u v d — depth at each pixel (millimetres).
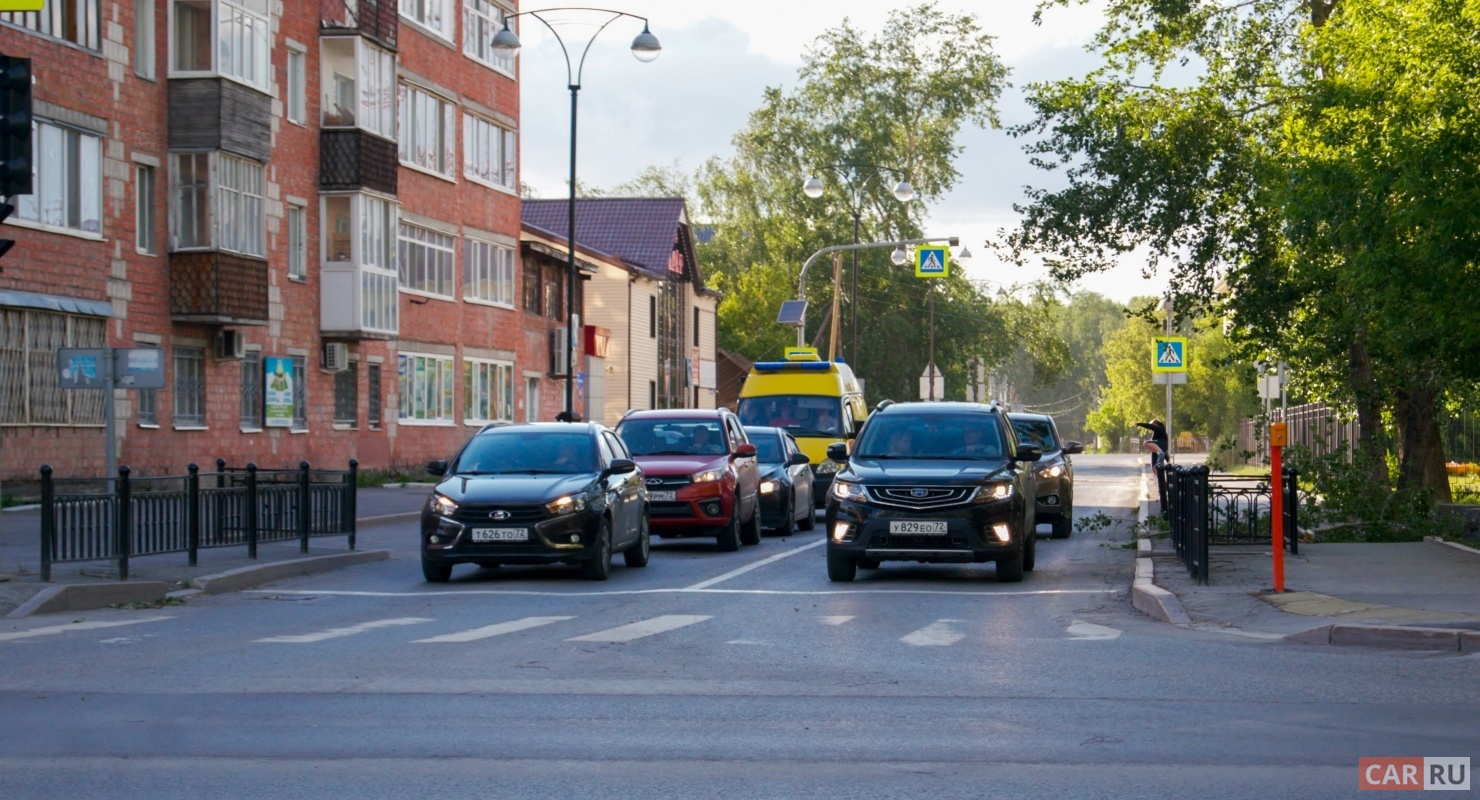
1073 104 31797
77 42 31156
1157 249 32125
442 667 11258
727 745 8273
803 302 45562
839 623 14203
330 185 40562
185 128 34281
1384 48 21844
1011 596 16828
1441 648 12172
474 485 18547
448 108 48500
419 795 7055
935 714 9273
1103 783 7328
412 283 46031
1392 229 19797
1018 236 32906
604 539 18688
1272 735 8562
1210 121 31062
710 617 14672
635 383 68000
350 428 42531
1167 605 14773
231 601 16438
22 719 9016
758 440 28047
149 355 18938
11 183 14617
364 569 20531
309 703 9641
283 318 38906
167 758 7887
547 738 8461
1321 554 19547
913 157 73250
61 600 15445
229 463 36344
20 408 29031
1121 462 76375
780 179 75125
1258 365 37000
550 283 58812
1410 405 30969
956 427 19391
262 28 36562
